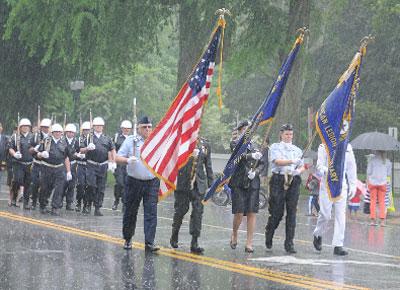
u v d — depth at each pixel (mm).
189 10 89000
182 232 45031
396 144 55312
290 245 37344
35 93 114125
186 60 91938
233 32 88500
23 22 95812
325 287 28172
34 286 27469
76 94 117875
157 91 164500
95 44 90500
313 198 61281
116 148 57344
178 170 35188
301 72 90500
